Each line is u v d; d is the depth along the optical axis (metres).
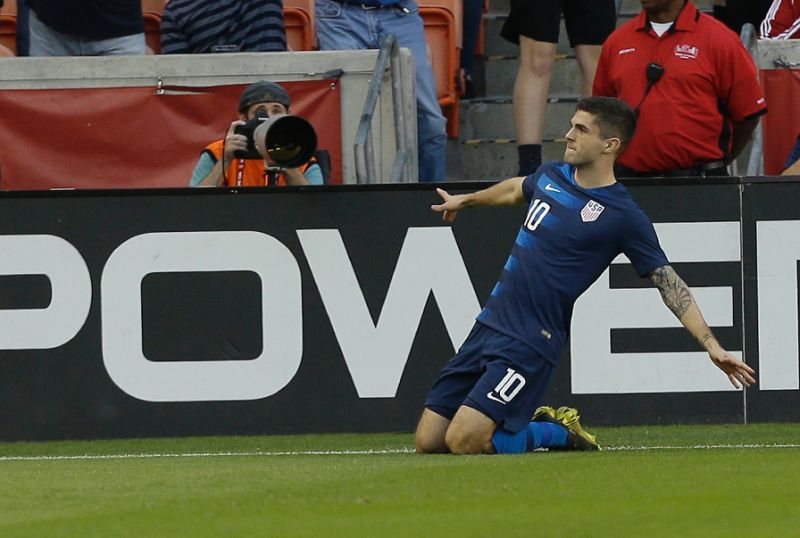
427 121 30.39
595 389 24.22
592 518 12.92
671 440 22.38
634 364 24.20
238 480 16.66
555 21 30.50
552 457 19.06
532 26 30.45
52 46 29.27
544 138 34.00
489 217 24.14
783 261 24.12
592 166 20.12
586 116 19.91
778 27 31.12
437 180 30.58
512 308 20.17
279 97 25.34
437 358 24.23
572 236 19.95
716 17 33.56
